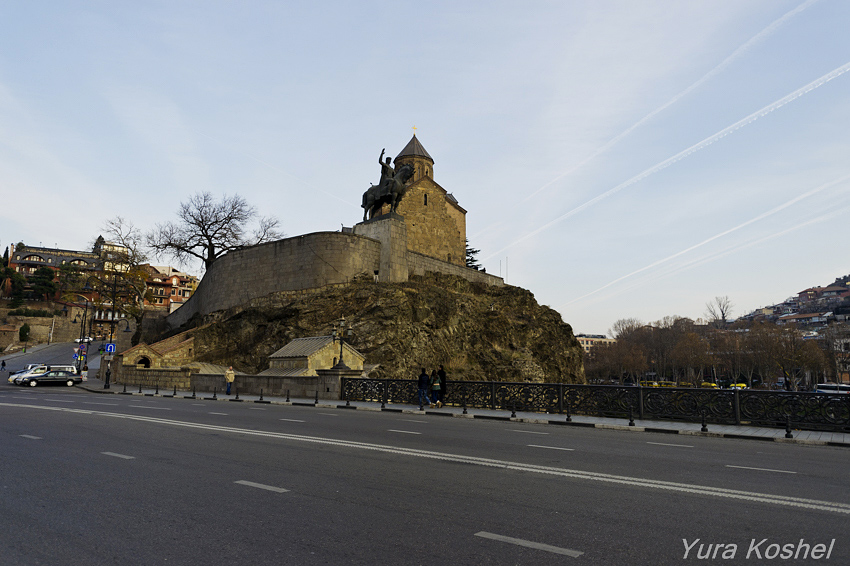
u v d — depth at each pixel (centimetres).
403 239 4819
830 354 8881
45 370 4262
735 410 1644
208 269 5447
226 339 4550
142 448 1009
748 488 736
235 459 905
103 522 554
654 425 1633
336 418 1733
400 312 4038
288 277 4612
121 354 4384
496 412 2027
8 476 765
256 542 495
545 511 605
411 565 439
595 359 14425
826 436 1398
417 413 2061
